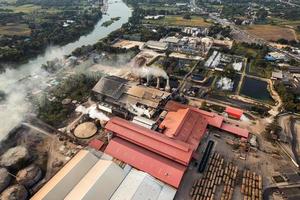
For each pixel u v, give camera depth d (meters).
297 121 85.69
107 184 56.03
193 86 105.88
